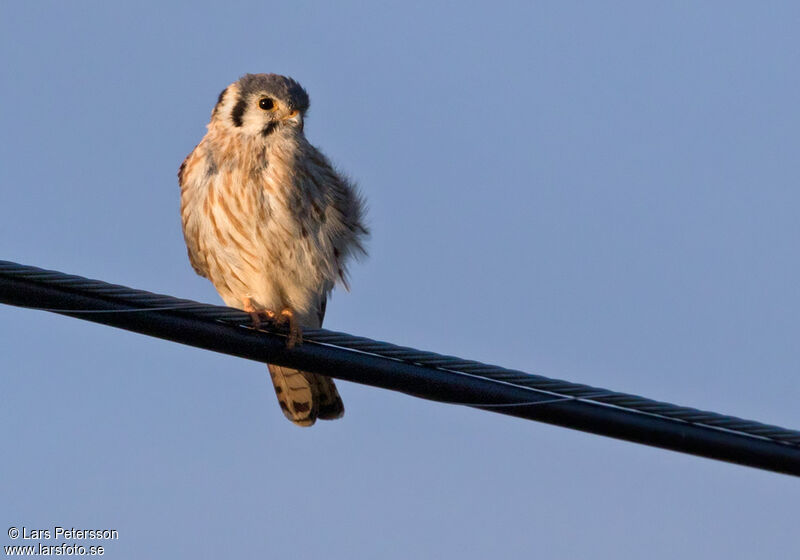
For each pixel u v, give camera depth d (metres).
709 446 10.28
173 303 10.45
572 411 10.38
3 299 10.09
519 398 10.43
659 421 10.32
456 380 10.49
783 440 10.19
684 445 10.30
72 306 10.25
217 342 10.69
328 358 10.69
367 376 10.66
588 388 10.31
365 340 10.63
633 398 10.27
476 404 10.50
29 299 10.10
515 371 10.45
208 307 10.57
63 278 10.14
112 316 10.38
